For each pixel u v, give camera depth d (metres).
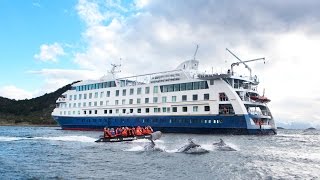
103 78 83.38
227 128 59.81
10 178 19.62
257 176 21.03
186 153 31.86
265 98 65.62
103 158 28.34
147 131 47.72
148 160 27.16
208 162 26.22
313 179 20.47
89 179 19.50
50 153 32.00
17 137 56.34
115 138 44.38
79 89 84.94
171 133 66.12
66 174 20.98
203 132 62.59
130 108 73.81
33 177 19.97
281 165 25.48
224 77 60.78
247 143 44.38
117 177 20.16
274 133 67.56
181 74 69.56
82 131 80.00
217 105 61.28
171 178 20.09
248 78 65.81
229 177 20.61
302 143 49.53
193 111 64.25
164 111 68.31
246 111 58.91
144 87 72.12
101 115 78.75
